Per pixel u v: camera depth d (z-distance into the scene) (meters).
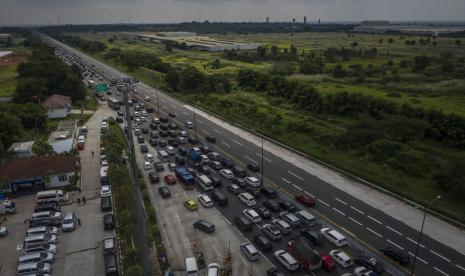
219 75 168.12
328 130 104.56
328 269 48.62
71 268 51.19
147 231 57.22
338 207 64.69
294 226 58.72
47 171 73.38
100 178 77.50
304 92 133.88
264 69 193.50
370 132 89.62
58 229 59.78
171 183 74.25
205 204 65.06
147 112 130.00
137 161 86.62
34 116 107.38
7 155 83.00
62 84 140.00
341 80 169.12
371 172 75.94
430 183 72.25
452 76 165.25
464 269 48.81
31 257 51.22
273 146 95.56
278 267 49.91
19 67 163.12
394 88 150.38
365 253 52.03
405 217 61.16
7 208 65.00
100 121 119.62
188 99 146.00
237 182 73.44
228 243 55.19
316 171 79.75
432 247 53.28
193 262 48.50
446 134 94.62
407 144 93.12
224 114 123.12
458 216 58.81
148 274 46.53
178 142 96.94
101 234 58.62
